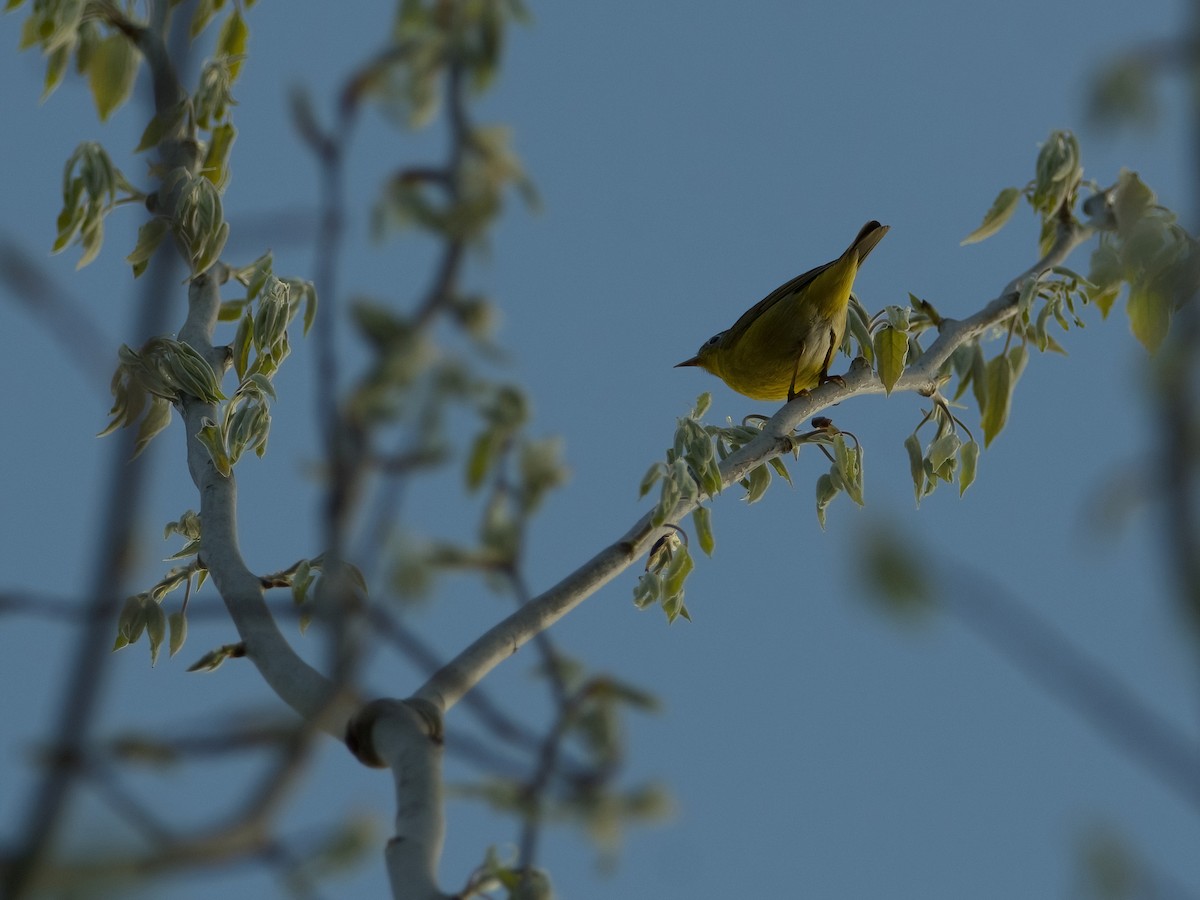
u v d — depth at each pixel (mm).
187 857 4730
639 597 7445
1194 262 7980
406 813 5055
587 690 7184
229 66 8594
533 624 6289
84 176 7805
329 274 8031
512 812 5996
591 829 6609
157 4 8562
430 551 8750
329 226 8117
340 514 7184
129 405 7430
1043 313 9227
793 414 8445
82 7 8219
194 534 7582
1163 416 4781
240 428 7230
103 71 8414
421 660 5836
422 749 5258
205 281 8172
